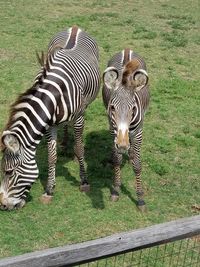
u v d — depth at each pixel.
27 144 5.46
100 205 6.02
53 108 5.56
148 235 3.48
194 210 6.10
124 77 5.03
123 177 6.68
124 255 5.10
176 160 7.23
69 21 13.73
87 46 6.84
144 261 5.07
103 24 13.80
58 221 5.66
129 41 12.50
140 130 5.64
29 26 13.10
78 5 15.84
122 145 4.82
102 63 10.78
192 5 16.91
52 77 5.66
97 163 6.98
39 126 5.49
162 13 15.55
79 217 5.75
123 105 4.94
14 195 5.62
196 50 12.31
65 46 6.61
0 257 5.03
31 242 5.29
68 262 3.21
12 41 11.80
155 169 6.87
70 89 5.71
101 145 7.47
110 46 11.95
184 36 13.29
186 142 7.70
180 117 8.63
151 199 6.23
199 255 5.22
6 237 5.31
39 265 3.11
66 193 6.21
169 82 10.05
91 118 8.30
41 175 6.56
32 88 5.59
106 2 16.53
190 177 6.83
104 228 5.60
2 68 10.10
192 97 9.48
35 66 10.34
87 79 6.14
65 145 7.27
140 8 16.06
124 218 5.80
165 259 5.13
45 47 11.55
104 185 6.46
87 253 3.26
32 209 5.83
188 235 3.66
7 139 5.30
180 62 11.29
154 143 7.63
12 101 8.66
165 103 9.11
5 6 15.08
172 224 3.58
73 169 6.80
